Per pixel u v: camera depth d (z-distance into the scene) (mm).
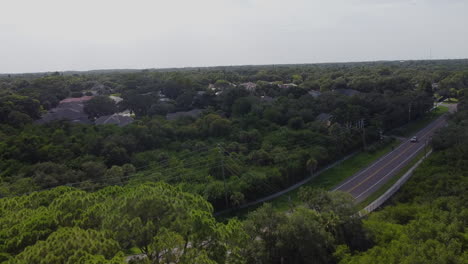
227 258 24422
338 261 30750
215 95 93750
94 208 25031
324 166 63844
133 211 22609
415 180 49375
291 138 65125
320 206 37219
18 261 18078
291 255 30656
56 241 19297
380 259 26688
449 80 130125
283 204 50125
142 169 53531
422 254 25047
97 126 65938
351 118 72000
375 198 48938
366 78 122000
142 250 22641
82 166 49281
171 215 22812
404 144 75188
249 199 51219
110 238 20953
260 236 30906
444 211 35625
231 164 55000
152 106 87500
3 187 39906
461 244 27484
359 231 34406
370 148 70688
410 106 90625
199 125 70312
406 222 38344
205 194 47250
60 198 26828
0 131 57375
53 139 56500
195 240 22438
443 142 63344
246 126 71688
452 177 45625
